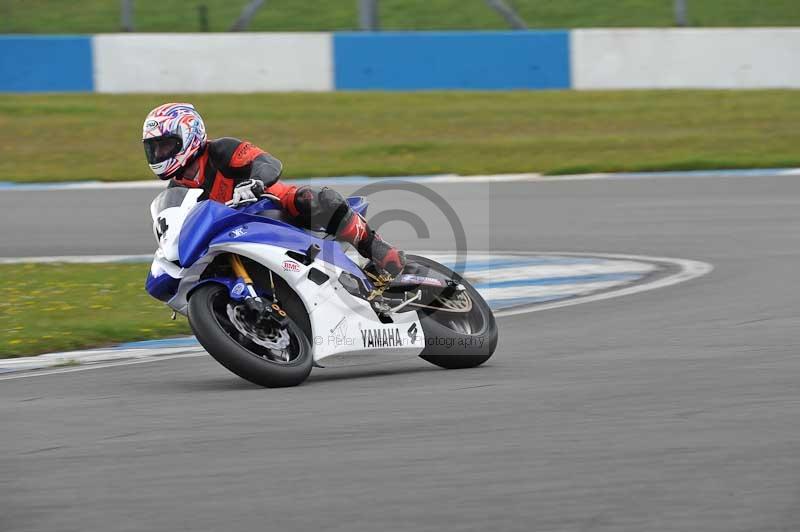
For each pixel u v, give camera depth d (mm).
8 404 18766
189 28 88312
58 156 58812
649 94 70938
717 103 68250
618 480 13594
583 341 23078
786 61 72062
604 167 54062
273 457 14961
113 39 72500
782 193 46156
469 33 72688
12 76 72875
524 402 17734
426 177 53219
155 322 26391
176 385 19969
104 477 14289
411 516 12562
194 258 18234
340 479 13930
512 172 54125
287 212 19875
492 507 12789
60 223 43281
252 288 18469
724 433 15492
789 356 20750
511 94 71500
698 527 12008
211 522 12516
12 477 14414
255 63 72438
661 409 16984
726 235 37344
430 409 17453
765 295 27516
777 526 11961
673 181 50594
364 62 72812
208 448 15500
